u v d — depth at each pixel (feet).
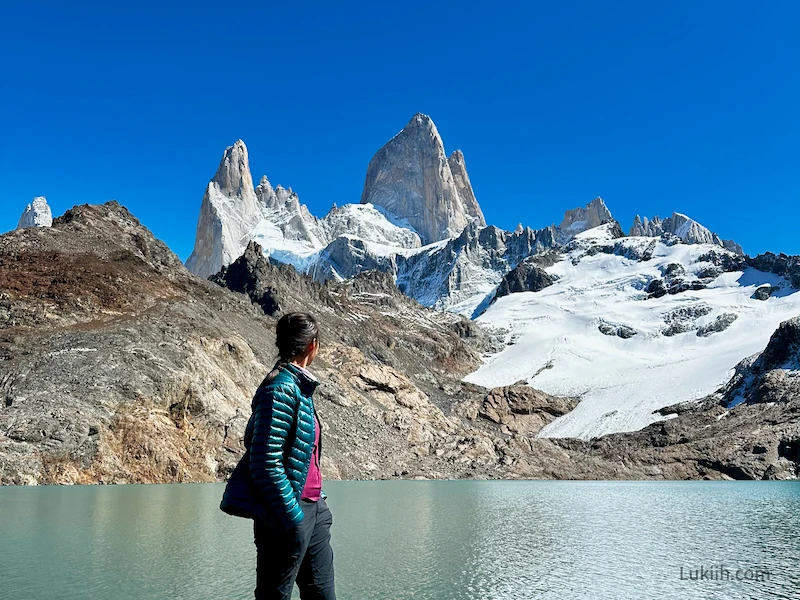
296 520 20.25
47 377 179.22
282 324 23.43
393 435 294.87
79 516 82.38
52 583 44.68
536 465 303.89
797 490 190.29
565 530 82.84
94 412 170.81
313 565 22.16
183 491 130.31
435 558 59.52
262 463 20.26
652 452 331.36
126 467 165.48
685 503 133.59
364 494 147.84
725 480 300.40
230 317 306.55
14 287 233.76
